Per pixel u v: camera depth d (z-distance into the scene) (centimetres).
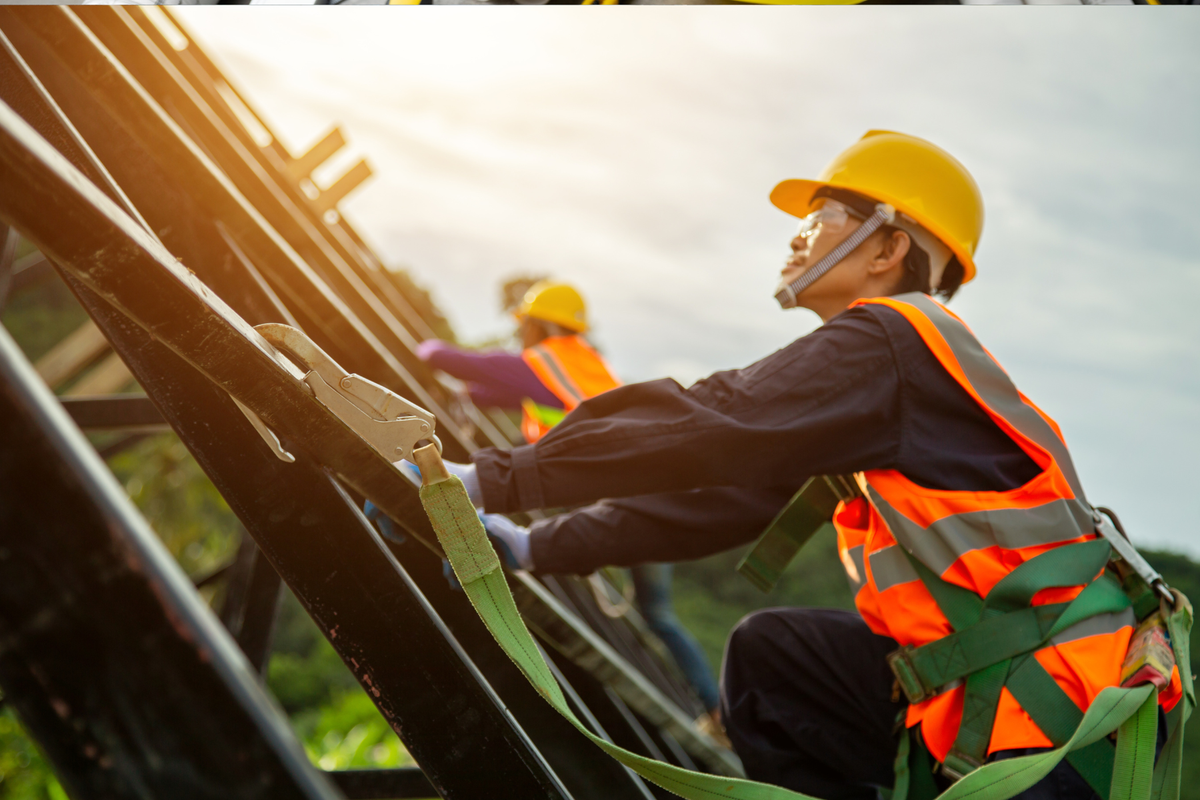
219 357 89
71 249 74
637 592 468
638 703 225
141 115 151
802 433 137
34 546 53
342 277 330
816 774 178
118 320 102
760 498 174
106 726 53
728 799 111
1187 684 136
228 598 265
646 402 140
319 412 100
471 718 99
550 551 164
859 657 178
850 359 142
